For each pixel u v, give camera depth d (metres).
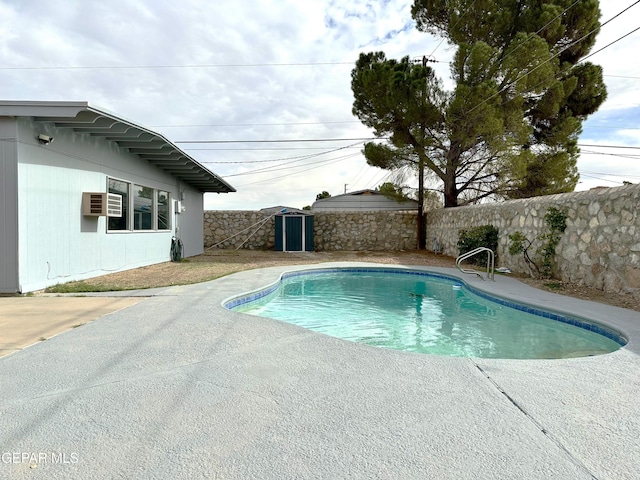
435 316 6.44
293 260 12.72
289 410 2.25
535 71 12.52
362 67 16.17
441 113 13.75
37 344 3.47
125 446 1.85
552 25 13.23
